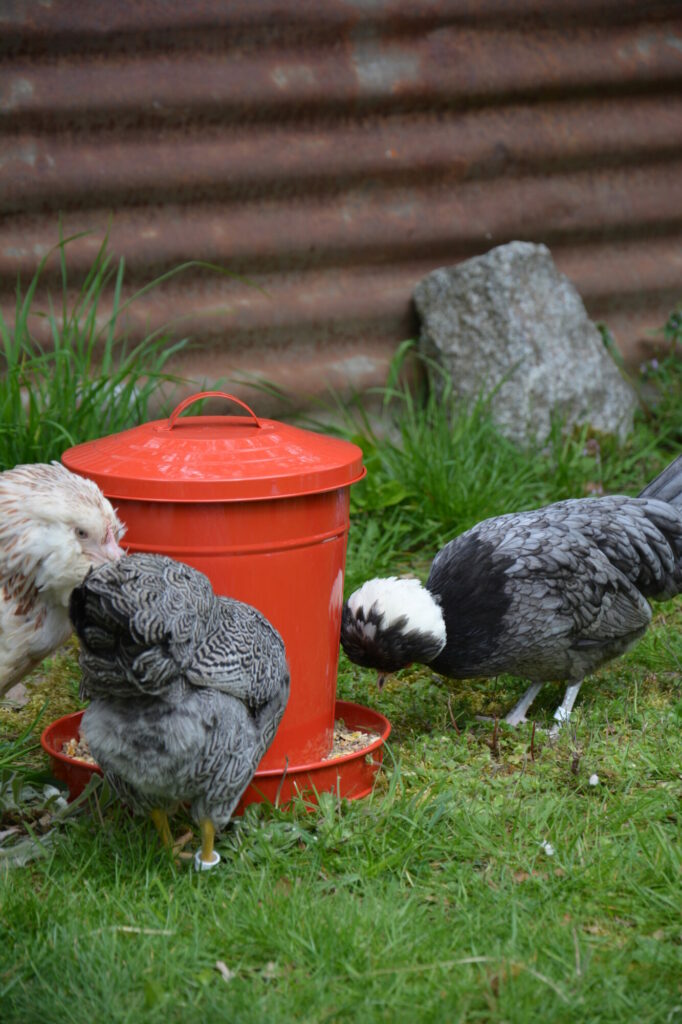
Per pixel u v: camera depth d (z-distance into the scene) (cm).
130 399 671
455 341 796
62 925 334
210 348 757
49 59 687
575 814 397
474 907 346
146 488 388
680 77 841
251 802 410
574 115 827
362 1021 296
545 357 792
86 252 717
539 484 731
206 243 744
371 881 361
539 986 307
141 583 328
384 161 779
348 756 414
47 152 697
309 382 782
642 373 871
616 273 862
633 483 770
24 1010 299
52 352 688
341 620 460
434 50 778
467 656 466
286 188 761
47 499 383
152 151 721
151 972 315
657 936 337
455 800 409
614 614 478
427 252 810
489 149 806
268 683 364
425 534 663
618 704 493
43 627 409
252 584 400
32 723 456
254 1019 295
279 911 339
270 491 389
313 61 747
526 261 795
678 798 413
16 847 379
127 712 341
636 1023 296
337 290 792
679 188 866
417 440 736
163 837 376
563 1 802
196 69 720
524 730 479
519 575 462
